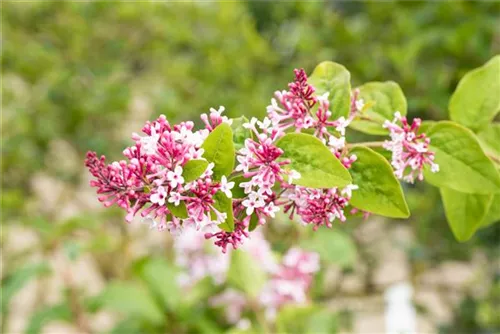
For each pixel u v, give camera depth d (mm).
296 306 521
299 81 292
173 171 271
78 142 929
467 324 738
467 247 725
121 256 782
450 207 351
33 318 653
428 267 767
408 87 710
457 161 316
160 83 957
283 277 535
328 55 765
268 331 531
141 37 956
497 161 337
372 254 792
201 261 547
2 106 909
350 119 312
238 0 909
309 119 293
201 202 270
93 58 949
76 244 652
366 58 743
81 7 945
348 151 302
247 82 822
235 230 282
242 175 283
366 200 298
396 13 763
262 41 841
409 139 302
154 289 621
